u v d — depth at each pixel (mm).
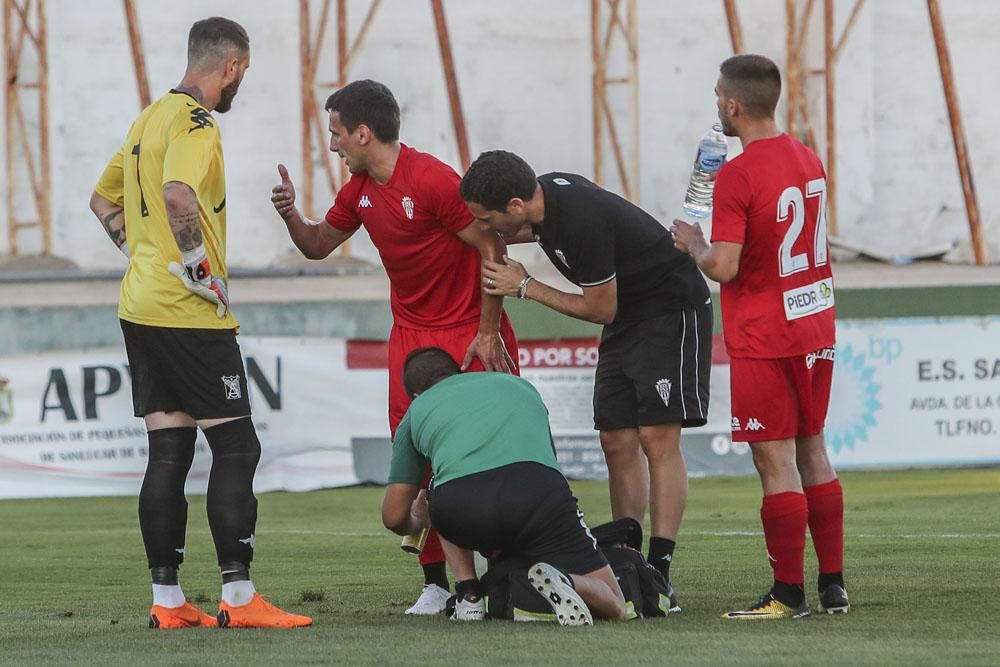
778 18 37219
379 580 19094
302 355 35500
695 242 13914
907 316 36656
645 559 15453
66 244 36469
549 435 13875
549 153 37438
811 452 14250
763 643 11570
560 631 12523
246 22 36781
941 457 36156
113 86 36625
